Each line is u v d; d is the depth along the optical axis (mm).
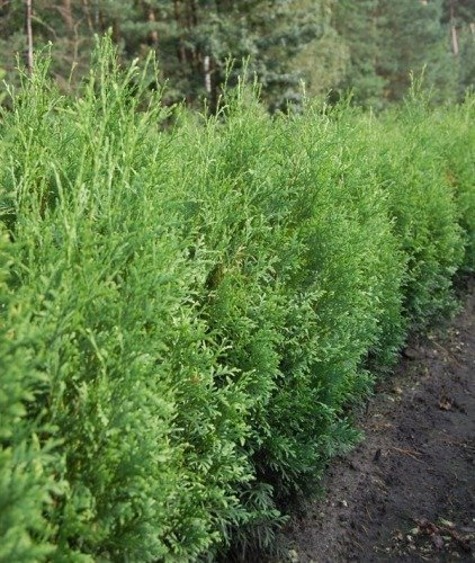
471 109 10531
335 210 4188
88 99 2783
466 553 3840
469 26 45000
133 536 2170
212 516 2887
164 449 2393
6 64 13828
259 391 3182
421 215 6371
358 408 5305
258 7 16719
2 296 2016
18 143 2895
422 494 4434
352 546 3883
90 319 2293
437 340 7277
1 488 1662
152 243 2557
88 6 16422
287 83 16312
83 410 2133
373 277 4695
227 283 3150
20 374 1815
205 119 3949
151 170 2871
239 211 3463
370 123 6707
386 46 30156
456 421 5516
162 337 2549
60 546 1918
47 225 2500
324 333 3965
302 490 3943
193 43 15898
